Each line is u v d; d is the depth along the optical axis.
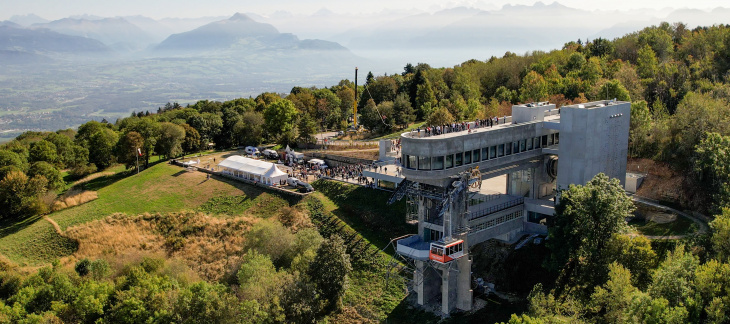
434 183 95.94
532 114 113.50
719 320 63.84
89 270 108.56
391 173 128.88
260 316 85.00
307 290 93.69
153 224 138.75
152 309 88.75
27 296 95.06
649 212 105.19
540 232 108.19
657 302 65.12
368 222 122.56
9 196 146.75
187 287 93.62
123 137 174.25
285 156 181.88
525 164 110.38
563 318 74.62
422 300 98.38
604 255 84.19
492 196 114.12
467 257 94.94
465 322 92.38
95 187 166.25
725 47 184.88
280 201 139.50
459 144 95.81
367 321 95.69
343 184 140.38
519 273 99.44
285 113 196.75
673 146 122.81
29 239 136.62
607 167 108.50
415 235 102.50
